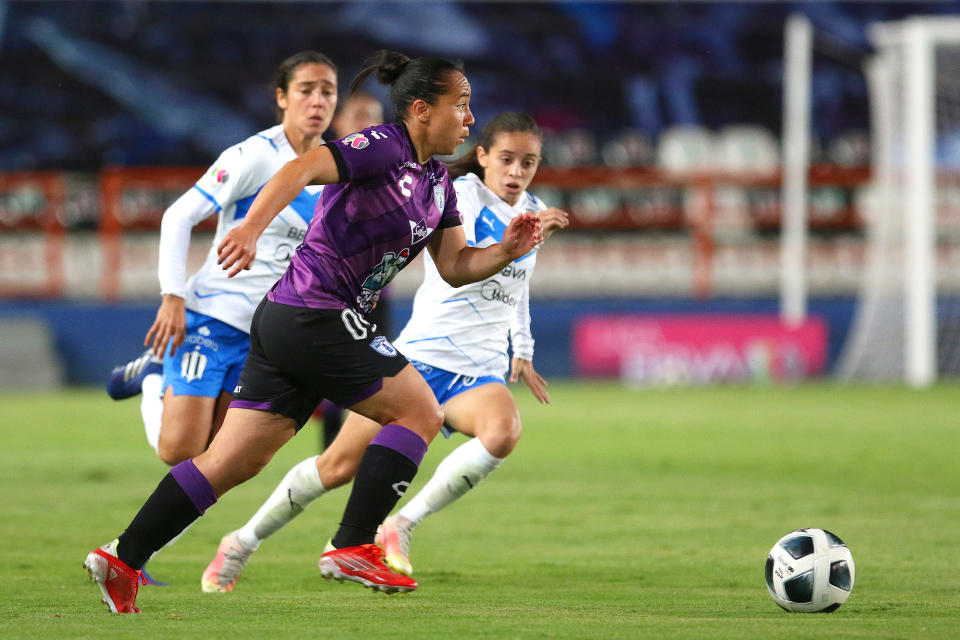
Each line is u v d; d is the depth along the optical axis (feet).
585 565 59.26
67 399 190.70
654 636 38.50
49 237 235.81
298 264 43.42
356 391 43.73
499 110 274.36
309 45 270.87
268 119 269.03
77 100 263.29
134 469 105.40
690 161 271.49
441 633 39.06
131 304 219.82
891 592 49.96
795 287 223.51
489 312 60.95
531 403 180.96
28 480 97.60
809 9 275.18
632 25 274.57
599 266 257.34
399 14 273.13
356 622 41.45
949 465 107.65
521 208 63.05
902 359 225.15
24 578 53.93
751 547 65.10
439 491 57.31
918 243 213.66
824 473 102.17
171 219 57.93
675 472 103.09
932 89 227.81
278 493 52.85
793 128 225.56
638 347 220.23
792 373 221.46
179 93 266.16
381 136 42.52
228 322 60.08
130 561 43.14
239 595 50.44
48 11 262.47
